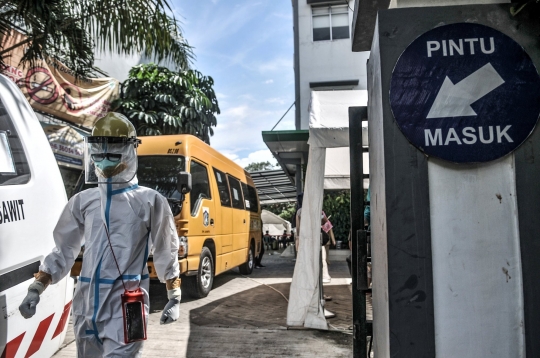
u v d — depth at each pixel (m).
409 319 1.83
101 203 2.32
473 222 1.83
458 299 1.81
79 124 9.01
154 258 2.48
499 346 1.79
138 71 10.55
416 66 1.91
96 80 9.46
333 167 8.23
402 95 1.91
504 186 1.84
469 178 1.85
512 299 1.80
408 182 1.87
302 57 18.78
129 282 2.25
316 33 18.88
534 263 1.79
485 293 1.81
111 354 2.12
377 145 2.13
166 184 6.12
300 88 18.66
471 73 1.88
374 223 2.27
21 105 2.76
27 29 6.46
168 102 10.10
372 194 2.35
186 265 5.94
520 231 1.80
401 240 1.86
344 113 5.40
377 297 2.20
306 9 19.00
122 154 2.33
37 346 2.46
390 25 1.95
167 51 6.97
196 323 5.27
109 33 6.30
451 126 1.87
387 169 1.89
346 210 13.11
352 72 18.55
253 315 5.71
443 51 1.91
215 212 7.25
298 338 4.65
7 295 2.12
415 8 1.94
